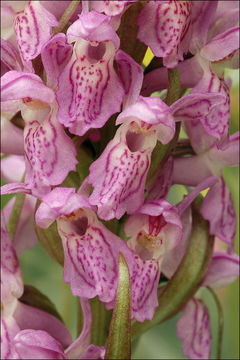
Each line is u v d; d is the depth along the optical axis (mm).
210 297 233
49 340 162
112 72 151
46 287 235
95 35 148
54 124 153
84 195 156
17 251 183
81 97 150
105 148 152
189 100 152
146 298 158
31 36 154
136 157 152
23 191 153
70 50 151
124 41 155
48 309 173
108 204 148
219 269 184
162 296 170
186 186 187
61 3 157
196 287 170
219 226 172
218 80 162
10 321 169
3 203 221
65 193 155
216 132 157
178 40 153
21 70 158
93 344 160
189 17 155
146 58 199
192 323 184
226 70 232
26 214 182
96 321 165
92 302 164
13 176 189
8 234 170
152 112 150
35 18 155
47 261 236
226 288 232
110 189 149
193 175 175
